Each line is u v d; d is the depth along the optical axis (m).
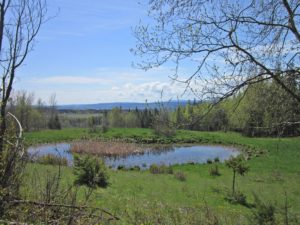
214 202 20.38
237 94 6.03
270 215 8.52
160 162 47.69
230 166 24.33
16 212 5.10
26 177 5.91
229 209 17.89
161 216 7.29
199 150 61.53
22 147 5.67
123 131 81.75
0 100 6.25
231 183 28.75
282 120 6.13
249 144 61.50
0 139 5.42
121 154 56.53
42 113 81.44
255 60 6.05
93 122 98.00
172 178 29.78
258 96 6.10
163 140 71.44
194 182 28.34
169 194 21.53
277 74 6.12
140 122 92.00
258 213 8.73
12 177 5.30
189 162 46.00
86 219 5.35
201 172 36.56
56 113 95.62
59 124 94.56
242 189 25.48
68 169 21.66
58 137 70.50
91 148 58.81
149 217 7.31
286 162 38.12
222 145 66.81
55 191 5.42
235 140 66.94
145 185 23.78
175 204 16.78
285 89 6.01
